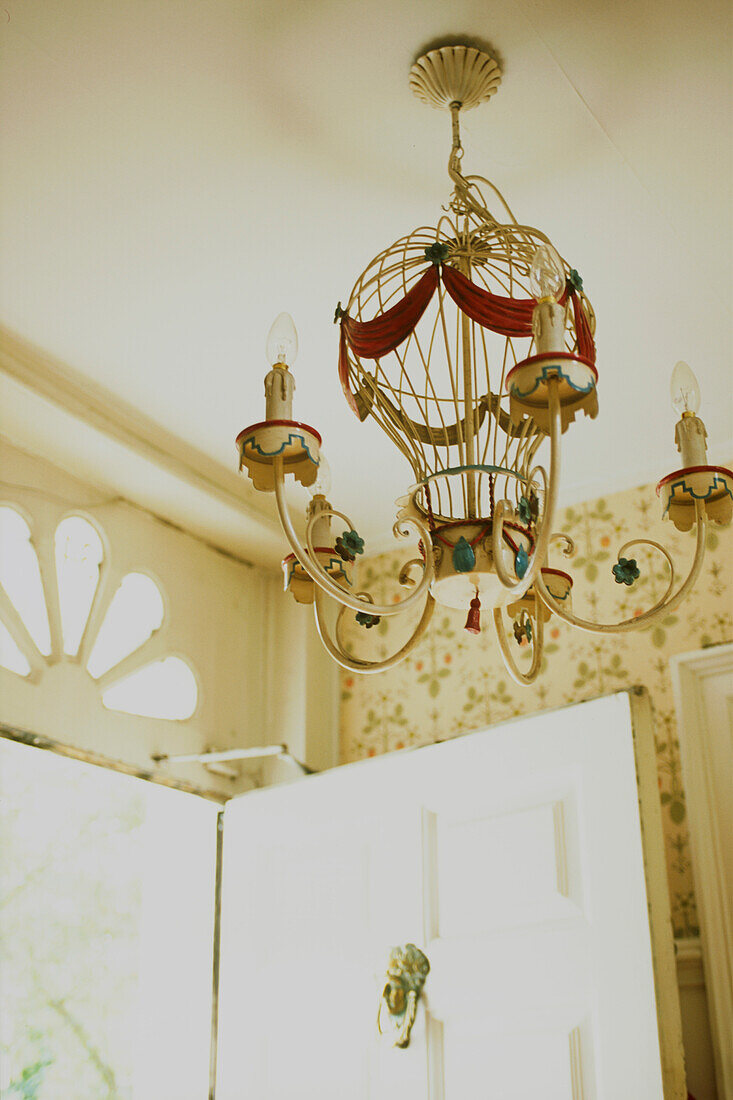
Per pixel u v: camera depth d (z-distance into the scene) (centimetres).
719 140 186
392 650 306
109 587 270
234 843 265
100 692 260
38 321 230
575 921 200
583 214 203
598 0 163
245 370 243
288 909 248
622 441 268
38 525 257
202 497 281
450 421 252
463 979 211
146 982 279
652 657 262
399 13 166
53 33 170
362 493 289
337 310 153
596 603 275
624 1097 182
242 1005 246
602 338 234
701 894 232
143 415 258
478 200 201
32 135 188
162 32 170
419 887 225
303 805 254
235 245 210
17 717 238
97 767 256
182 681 284
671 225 204
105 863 474
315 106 182
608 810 202
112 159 192
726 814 241
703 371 243
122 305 225
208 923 277
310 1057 230
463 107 179
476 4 165
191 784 275
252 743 298
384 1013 218
